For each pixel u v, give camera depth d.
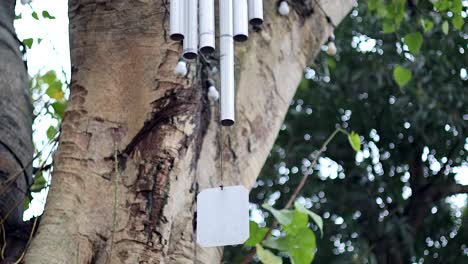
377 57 7.75
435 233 7.84
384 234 7.56
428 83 7.63
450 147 7.96
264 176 7.94
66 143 3.05
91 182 2.96
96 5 3.33
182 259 2.85
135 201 2.89
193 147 3.00
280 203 7.85
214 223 2.69
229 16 2.79
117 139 3.02
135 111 3.07
